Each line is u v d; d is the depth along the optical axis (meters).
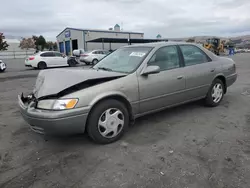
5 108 5.27
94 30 39.94
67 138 3.46
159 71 3.53
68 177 2.46
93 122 3.07
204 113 4.54
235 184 2.28
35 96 3.16
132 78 3.42
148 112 3.72
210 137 3.41
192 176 2.43
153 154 2.92
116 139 3.33
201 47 4.71
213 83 4.76
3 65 14.65
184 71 4.12
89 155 2.94
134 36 44.19
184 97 4.20
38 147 3.20
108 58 4.33
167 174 2.47
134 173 2.51
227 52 42.78
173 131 3.67
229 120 4.12
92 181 2.38
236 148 3.03
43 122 2.81
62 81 3.02
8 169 2.64
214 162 2.70
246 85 7.46
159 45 3.97
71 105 2.84
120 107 3.29
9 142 3.38
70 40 43.25
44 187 2.30
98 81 3.21
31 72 14.34
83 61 20.25
